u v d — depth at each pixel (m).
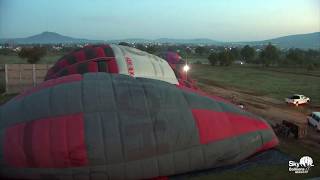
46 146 14.91
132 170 15.34
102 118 15.38
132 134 15.30
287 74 85.38
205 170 18.30
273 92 55.53
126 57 26.88
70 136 14.98
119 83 16.89
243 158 17.67
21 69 50.06
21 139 15.20
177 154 15.88
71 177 15.02
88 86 16.52
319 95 52.91
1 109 16.73
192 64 118.00
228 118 17.52
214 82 67.56
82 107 15.66
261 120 18.98
